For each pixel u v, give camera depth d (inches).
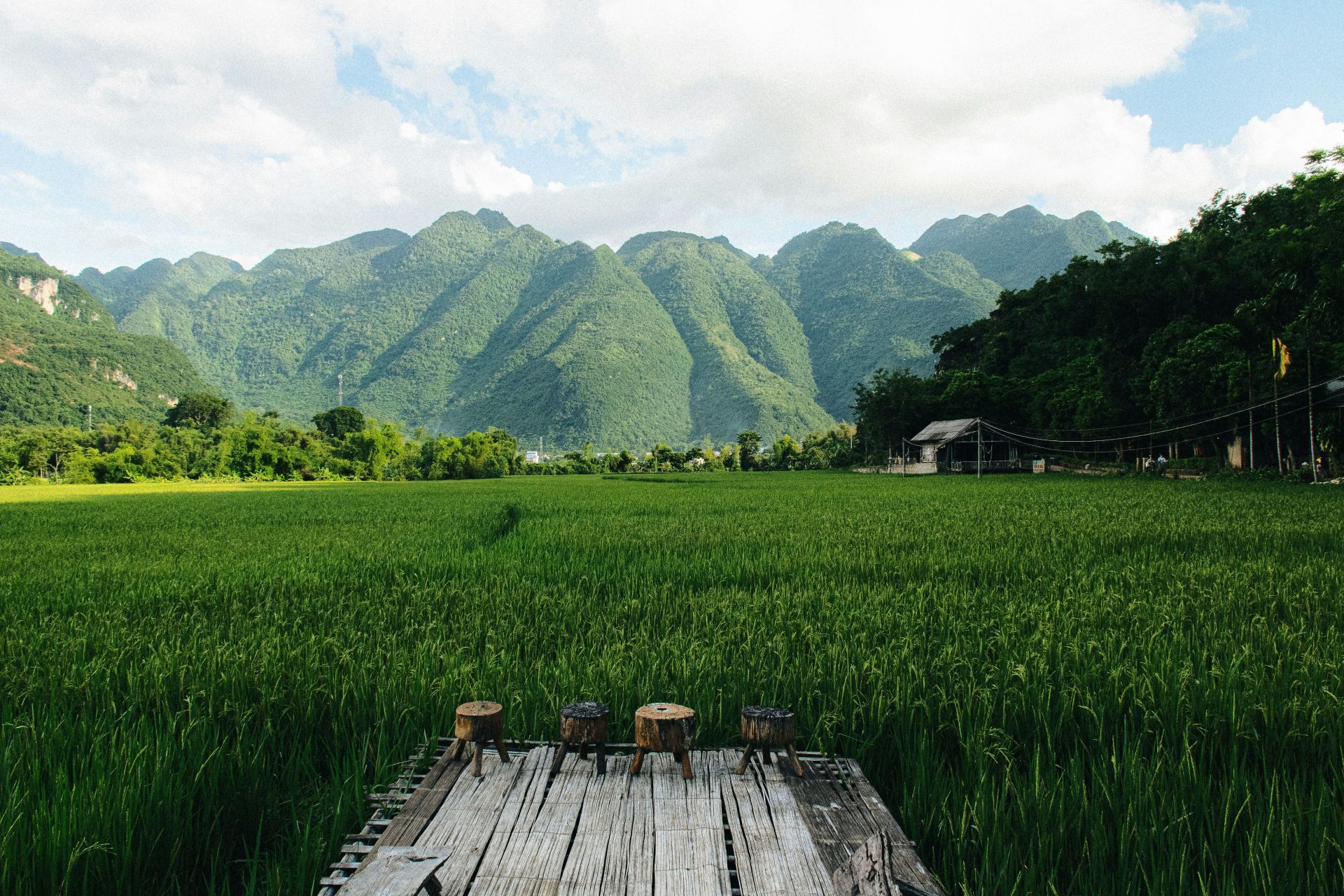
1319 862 123.9
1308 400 1254.3
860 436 3122.5
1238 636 249.6
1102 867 126.1
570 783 140.5
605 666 213.9
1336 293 1150.3
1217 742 171.9
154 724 183.0
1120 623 269.6
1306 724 176.2
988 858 127.7
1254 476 1346.0
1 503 1262.3
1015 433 2461.9
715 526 643.5
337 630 269.6
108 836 128.9
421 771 153.3
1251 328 1454.2
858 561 424.5
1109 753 167.9
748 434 3944.4
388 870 102.1
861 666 211.0
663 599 327.0
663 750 140.6
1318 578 346.0
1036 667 209.6
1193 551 456.1
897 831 123.1
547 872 109.4
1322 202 1208.2
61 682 212.7
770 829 122.0
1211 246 2048.5
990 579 378.6
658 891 103.7
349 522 769.6
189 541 599.5
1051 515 685.3
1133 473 1785.2
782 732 141.3
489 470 3405.5
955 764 168.7
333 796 154.1
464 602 323.3
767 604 310.7
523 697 189.5
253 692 204.8
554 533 600.1
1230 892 116.6
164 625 282.7
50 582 395.5
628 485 1708.9
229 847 141.7
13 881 118.9
